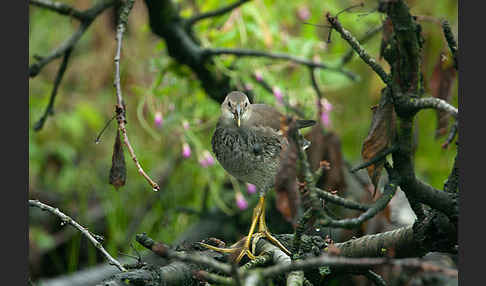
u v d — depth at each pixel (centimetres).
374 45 1125
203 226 1052
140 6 1130
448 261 883
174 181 1247
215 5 1062
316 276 626
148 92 987
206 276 436
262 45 1096
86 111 1244
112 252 1095
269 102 1036
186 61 963
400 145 518
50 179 1276
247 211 1054
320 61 1052
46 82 1333
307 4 1122
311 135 812
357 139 1322
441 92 663
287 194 579
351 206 480
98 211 1234
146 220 1209
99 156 1319
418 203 564
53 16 1364
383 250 585
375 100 855
